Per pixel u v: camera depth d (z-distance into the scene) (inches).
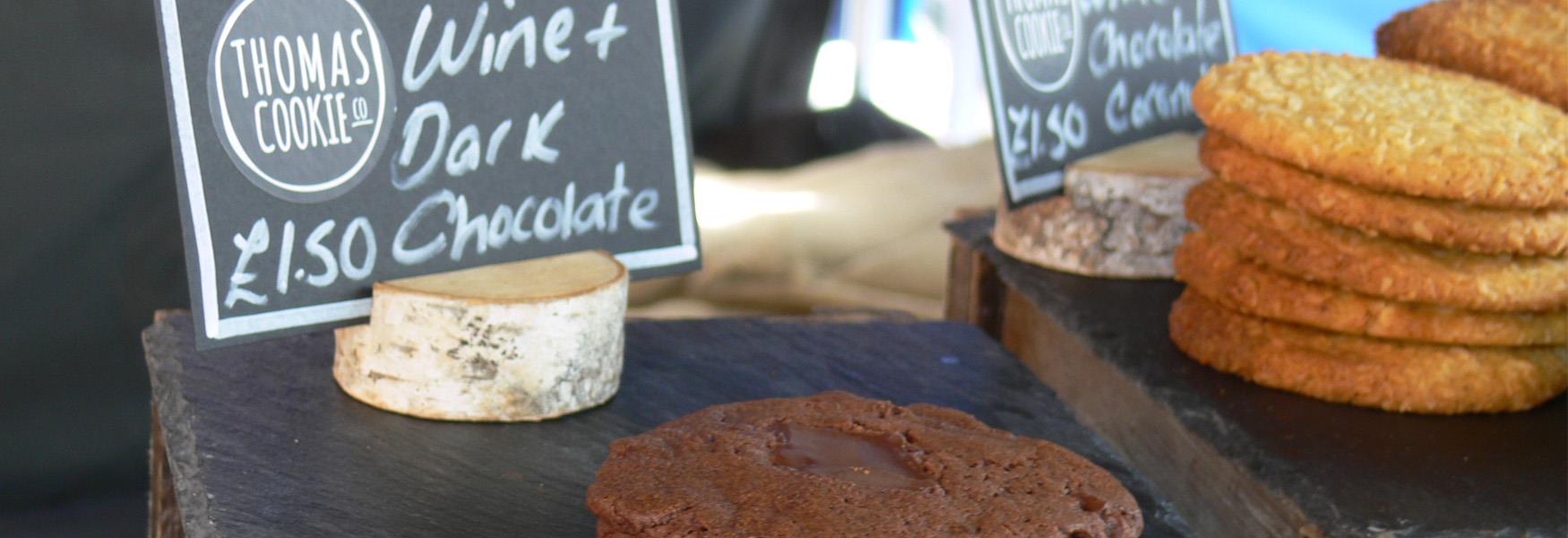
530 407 24.5
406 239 24.5
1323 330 27.0
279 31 23.4
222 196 23.3
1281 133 26.0
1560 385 27.0
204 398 24.5
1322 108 26.5
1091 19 31.3
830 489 21.0
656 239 26.3
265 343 26.2
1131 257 30.9
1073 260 31.0
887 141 63.2
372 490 22.8
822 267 48.4
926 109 71.9
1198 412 26.2
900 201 53.3
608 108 25.7
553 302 24.2
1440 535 23.5
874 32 64.6
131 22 34.5
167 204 35.8
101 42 34.3
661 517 20.5
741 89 59.3
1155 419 26.9
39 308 34.7
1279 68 27.8
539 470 23.5
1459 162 25.3
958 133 64.9
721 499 20.8
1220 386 27.1
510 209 25.2
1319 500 24.0
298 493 22.6
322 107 23.8
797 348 27.4
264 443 23.6
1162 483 26.8
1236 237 27.0
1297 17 47.9
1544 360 27.0
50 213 34.4
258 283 23.6
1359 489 24.4
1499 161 25.3
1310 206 26.1
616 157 25.8
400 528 22.1
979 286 32.2
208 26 23.0
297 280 23.9
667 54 26.0
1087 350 28.5
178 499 22.4
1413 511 23.9
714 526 20.3
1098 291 30.4
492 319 24.0
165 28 22.8
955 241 33.2
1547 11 29.3
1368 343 26.7
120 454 36.1
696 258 26.5
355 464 23.3
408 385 24.4
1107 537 21.0
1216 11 33.7
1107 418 28.4
